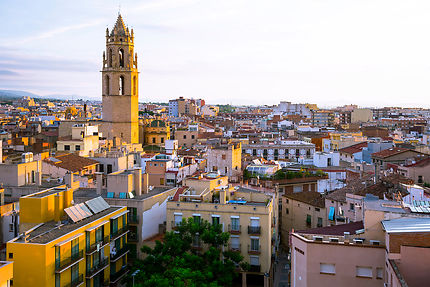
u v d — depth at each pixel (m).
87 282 68.19
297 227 103.38
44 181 99.31
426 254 50.66
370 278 56.16
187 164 123.81
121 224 77.81
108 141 160.38
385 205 62.59
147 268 68.44
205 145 192.12
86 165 112.44
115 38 186.38
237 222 78.62
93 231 69.62
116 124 188.38
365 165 133.25
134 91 192.00
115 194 84.88
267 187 103.62
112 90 187.38
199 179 90.88
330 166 144.38
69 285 63.94
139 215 81.00
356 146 188.38
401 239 51.34
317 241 58.16
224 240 73.06
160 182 109.06
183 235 76.31
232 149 121.75
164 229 86.00
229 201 83.69
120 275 75.88
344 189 95.88
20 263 60.38
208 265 69.81
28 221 69.88
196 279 62.81
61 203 72.38
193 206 80.00
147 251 72.25
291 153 181.88
